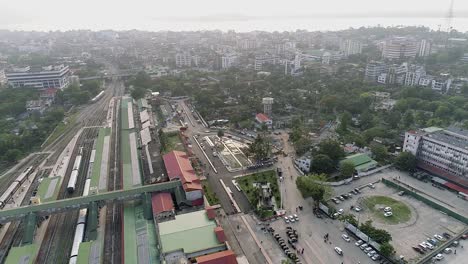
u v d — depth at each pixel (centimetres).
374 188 18862
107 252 13825
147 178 19362
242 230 15325
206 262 11950
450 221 15812
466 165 18475
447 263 13112
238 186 19175
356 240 14588
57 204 15475
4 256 13925
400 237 14700
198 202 16900
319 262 13338
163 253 12644
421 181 19475
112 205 17362
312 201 17700
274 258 13575
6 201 18025
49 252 14000
